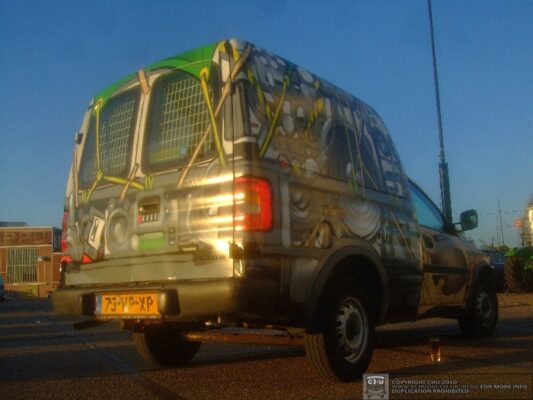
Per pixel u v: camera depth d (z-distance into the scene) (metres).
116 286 4.81
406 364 5.72
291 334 4.89
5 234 52.09
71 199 5.53
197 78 4.59
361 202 5.16
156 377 5.47
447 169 15.73
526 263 19.84
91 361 6.62
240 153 4.22
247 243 4.09
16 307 22.94
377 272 5.16
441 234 6.78
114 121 5.21
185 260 4.36
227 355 6.75
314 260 4.52
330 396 4.47
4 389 5.12
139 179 4.79
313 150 4.77
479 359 5.91
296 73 4.87
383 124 5.97
